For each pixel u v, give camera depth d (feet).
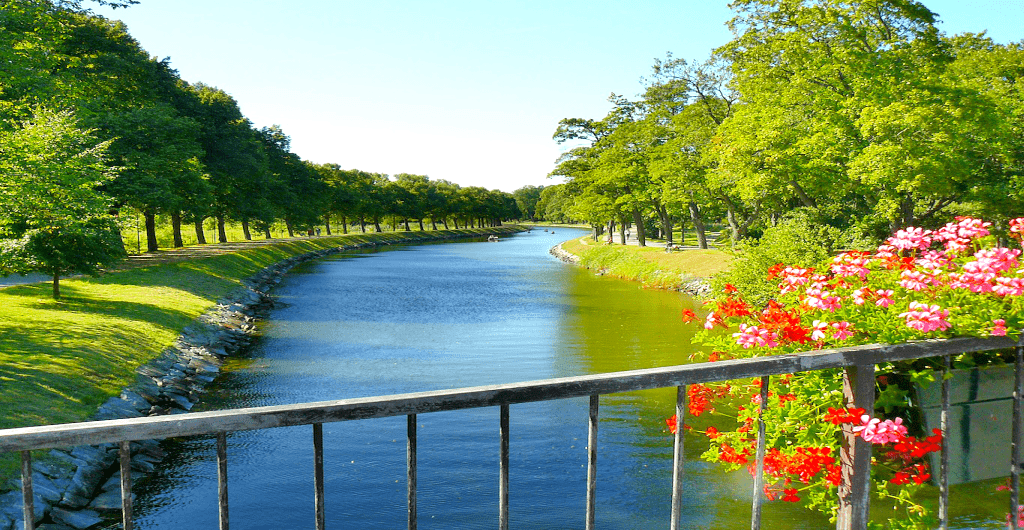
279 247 231.30
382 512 35.63
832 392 12.89
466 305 118.62
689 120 153.79
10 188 63.05
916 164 77.36
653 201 198.39
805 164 91.30
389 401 7.62
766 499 34.76
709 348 77.36
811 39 92.48
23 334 59.72
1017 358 10.96
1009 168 88.28
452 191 570.05
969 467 11.53
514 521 34.37
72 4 123.13
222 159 180.65
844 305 13.14
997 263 11.95
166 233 236.84
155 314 80.48
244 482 39.52
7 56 92.32
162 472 40.98
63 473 36.60
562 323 97.50
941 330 10.85
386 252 289.12
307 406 7.34
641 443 44.39
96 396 48.93
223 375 66.85
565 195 280.72
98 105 121.80
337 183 376.07
